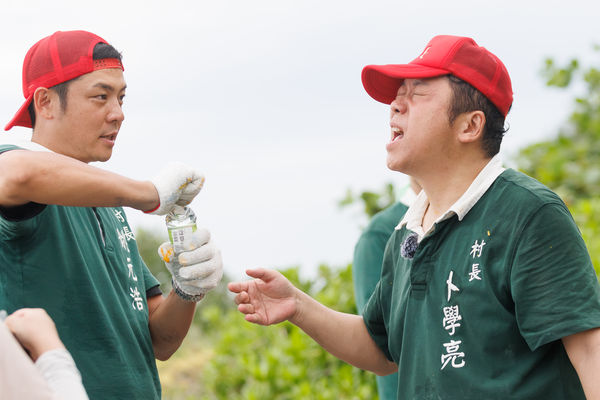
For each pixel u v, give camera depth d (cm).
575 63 696
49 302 244
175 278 275
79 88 251
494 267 231
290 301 281
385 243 363
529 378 224
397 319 258
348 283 559
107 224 277
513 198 234
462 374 229
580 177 620
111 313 258
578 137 695
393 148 257
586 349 217
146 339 275
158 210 245
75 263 251
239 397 606
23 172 219
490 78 248
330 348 287
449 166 253
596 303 219
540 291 221
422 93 252
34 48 258
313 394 519
